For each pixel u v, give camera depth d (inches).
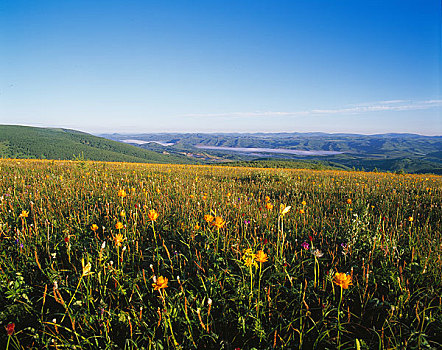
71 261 119.1
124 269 114.2
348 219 177.8
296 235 153.1
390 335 81.0
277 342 80.7
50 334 75.6
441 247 126.2
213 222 124.0
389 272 106.5
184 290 97.2
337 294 96.3
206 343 82.2
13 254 123.0
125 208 196.2
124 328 84.4
